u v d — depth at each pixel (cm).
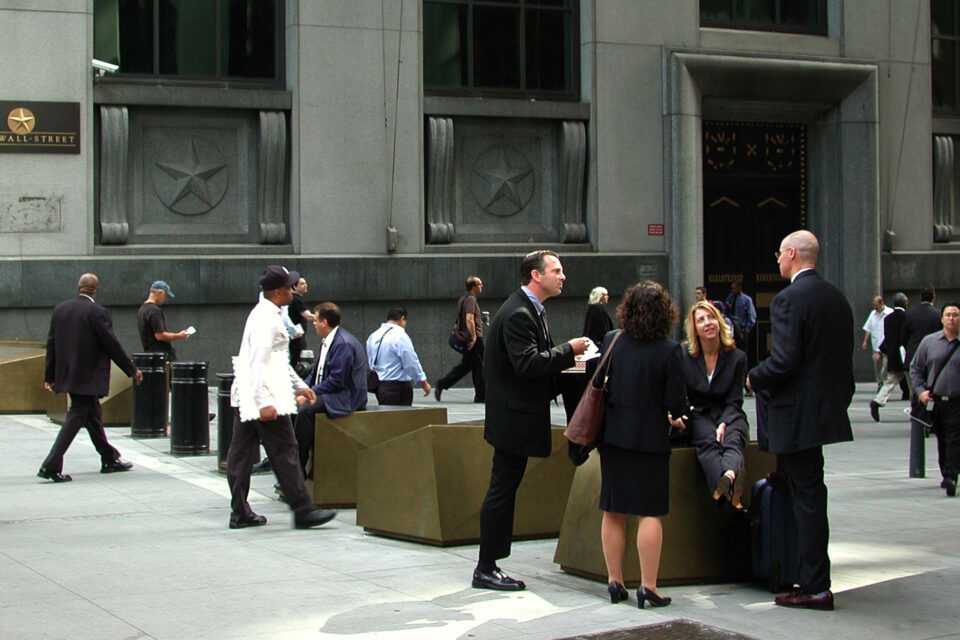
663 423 677
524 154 2216
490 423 712
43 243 1903
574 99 2248
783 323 676
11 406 1714
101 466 1217
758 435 717
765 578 727
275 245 2042
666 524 744
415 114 2106
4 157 1883
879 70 2438
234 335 2000
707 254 2381
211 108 2014
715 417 764
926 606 696
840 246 2420
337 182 2059
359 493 924
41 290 1884
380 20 2081
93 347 1154
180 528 931
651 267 2247
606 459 688
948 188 2522
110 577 754
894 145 2458
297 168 2039
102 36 1964
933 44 2522
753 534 736
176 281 1955
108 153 1942
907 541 909
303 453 1043
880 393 1794
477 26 2175
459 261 2119
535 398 706
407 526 877
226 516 987
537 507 902
